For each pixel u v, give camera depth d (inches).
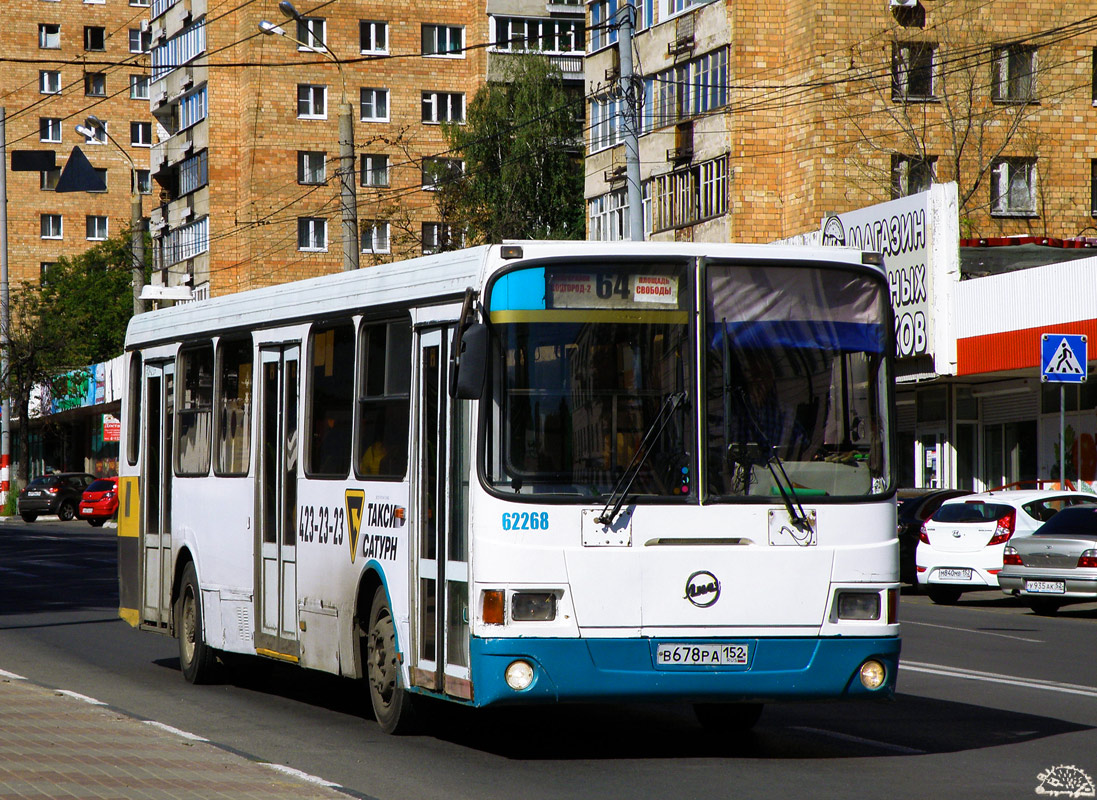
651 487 612.7
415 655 668.7
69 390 4429.1
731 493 616.7
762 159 2896.2
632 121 1662.2
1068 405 2039.9
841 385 634.2
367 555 713.6
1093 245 2253.9
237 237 4507.9
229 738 703.7
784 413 625.6
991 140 2883.9
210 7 4520.2
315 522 770.2
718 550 612.1
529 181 4074.8
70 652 1101.7
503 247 618.8
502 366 612.7
